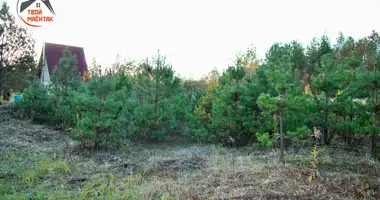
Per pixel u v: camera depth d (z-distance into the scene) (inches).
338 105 267.3
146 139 351.6
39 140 320.5
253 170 202.2
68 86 433.7
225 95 297.1
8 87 553.9
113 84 295.7
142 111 339.6
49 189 182.2
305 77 585.3
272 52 501.7
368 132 240.8
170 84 346.0
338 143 293.6
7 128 349.1
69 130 377.1
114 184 188.5
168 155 269.4
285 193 161.0
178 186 179.0
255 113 297.6
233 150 285.3
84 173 215.0
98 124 271.4
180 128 410.0
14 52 494.3
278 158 234.1
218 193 163.9
